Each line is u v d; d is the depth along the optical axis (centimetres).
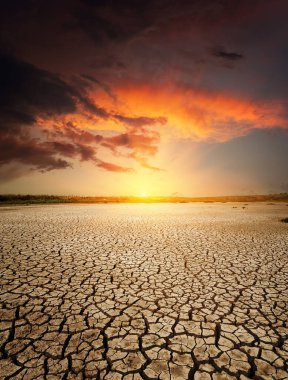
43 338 290
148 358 261
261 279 483
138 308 365
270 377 239
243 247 729
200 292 422
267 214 1730
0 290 418
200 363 255
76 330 307
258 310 363
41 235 859
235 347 280
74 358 259
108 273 505
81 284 448
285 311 362
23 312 348
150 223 1203
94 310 357
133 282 461
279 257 630
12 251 649
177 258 614
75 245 724
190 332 307
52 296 399
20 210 1906
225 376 239
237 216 1577
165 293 417
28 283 448
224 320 335
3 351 267
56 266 540
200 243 777
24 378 232
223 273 514
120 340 289
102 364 251
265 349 278
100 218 1387
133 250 682
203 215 1631
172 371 244
